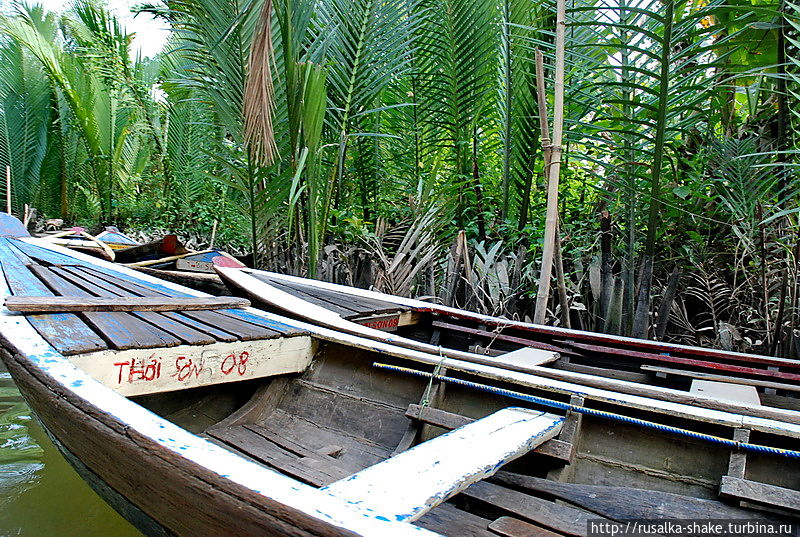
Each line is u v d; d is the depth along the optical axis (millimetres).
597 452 1953
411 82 6566
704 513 1585
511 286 4820
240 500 1129
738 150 4168
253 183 5422
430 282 5285
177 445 1314
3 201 12469
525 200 5562
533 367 2326
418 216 5480
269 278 4453
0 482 2691
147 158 13062
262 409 2639
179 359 2252
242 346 2477
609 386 2127
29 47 10242
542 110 3629
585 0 4773
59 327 2289
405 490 1332
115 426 1433
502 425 1848
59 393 1645
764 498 1553
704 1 5266
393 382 2549
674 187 4203
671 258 4617
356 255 5934
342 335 2754
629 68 3797
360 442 2377
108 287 3279
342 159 5820
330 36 5324
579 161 5949
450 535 1517
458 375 2361
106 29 10859
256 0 4395
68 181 13719
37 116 12719
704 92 3945
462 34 5770
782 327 3865
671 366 3061
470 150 6543
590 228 5125
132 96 11523
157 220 11125
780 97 4098
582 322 4754
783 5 3902
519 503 1675
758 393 2703
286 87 4980
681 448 1845
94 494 2639
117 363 2086
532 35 5227
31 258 4305
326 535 1000
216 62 5449
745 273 4277
